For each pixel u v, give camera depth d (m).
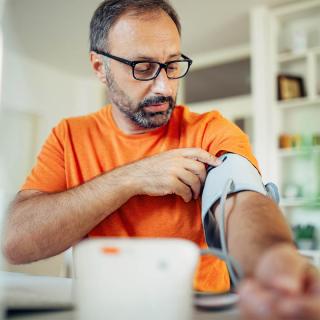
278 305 0.30
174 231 0.84
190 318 0.35
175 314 0.34
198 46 4.21
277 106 3.33
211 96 4.30
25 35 3.98
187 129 0.91
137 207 0.85
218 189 0.63
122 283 0.33
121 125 0.93
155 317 0.33
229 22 3.69
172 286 0.34
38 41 4.13
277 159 3.29
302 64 3.41
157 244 0.34
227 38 4.01
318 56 3.31
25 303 0.40
